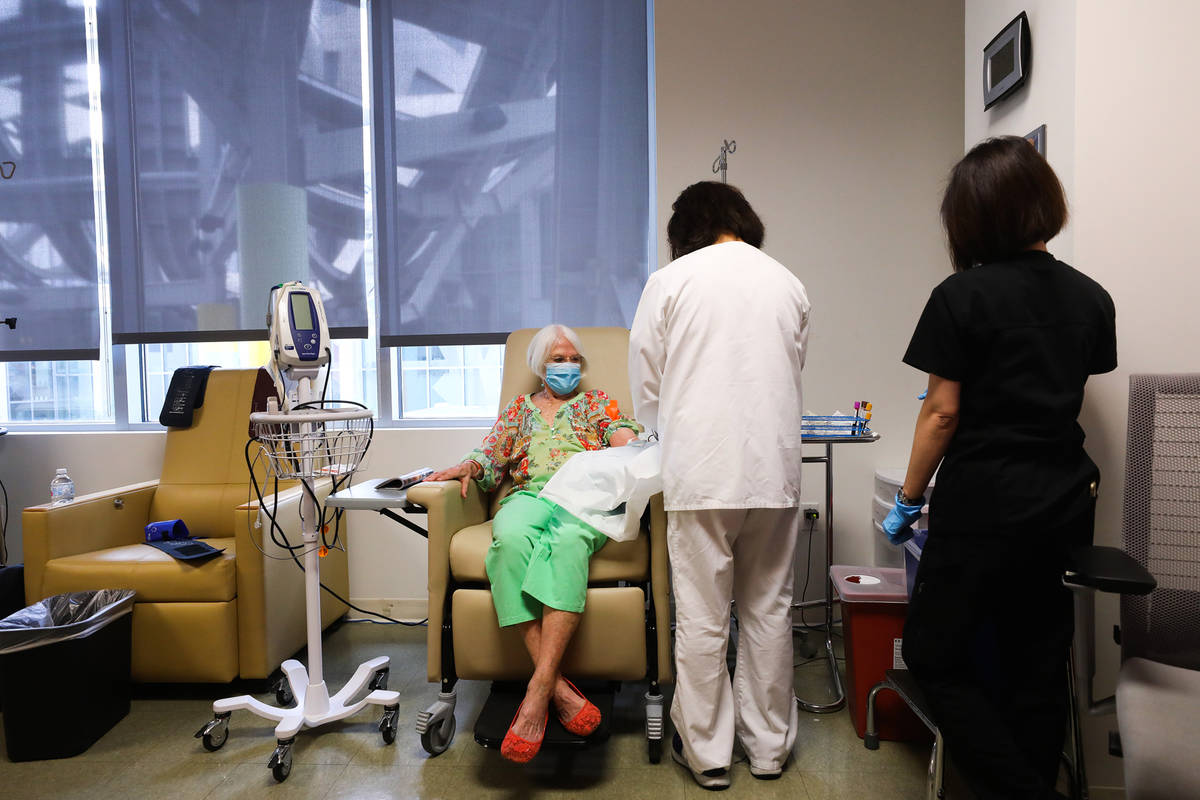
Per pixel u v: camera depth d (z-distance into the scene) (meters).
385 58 2.83
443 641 1.85
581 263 2.80
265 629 2.16
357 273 2.83
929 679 1.34
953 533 1.30
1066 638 1.30
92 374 3.08
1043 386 1.24
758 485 1.62
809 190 2.67
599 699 1.79
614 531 1.77
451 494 1.92
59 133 2.92
